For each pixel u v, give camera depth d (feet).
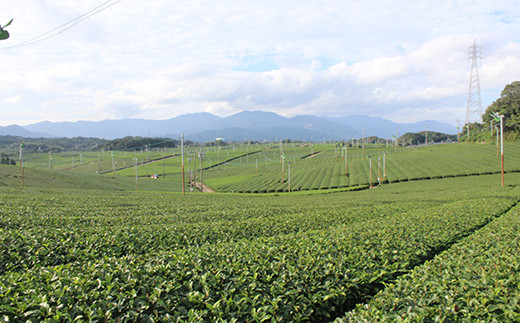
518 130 394.73
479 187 191.42
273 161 513.45
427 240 49.52
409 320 22.91
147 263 33.91
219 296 28.22
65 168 467.11
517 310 23.36
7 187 173.99
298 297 28.55
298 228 69.36
